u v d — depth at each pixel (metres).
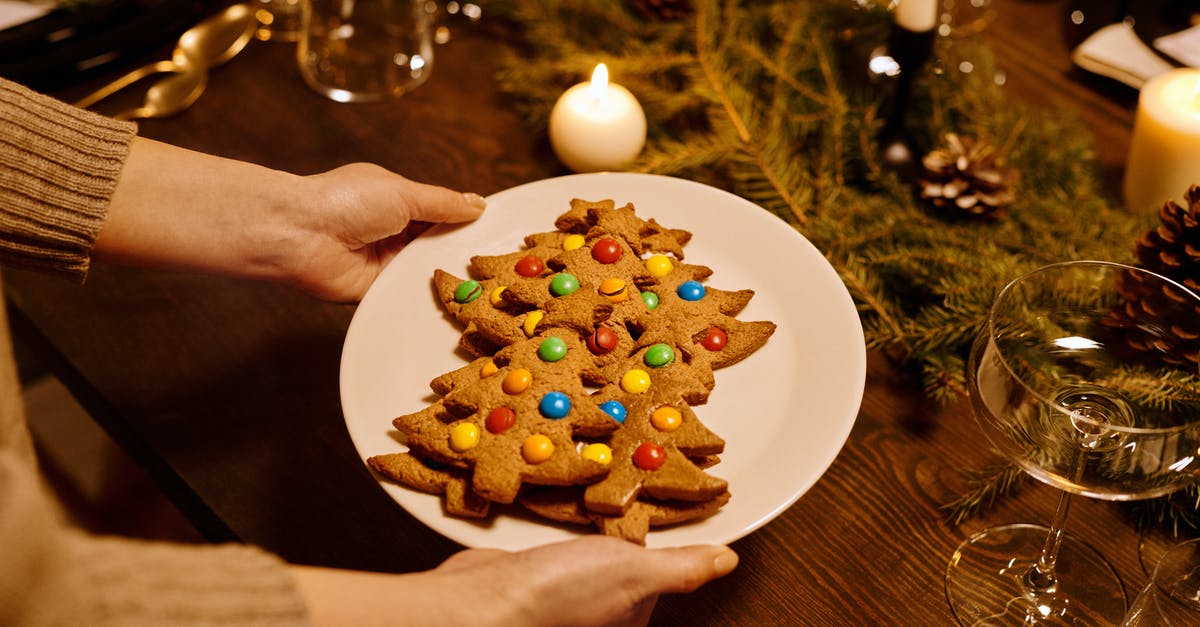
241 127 0.93
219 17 1.00
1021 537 0.71
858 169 0.89
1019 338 0.70
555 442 0.66
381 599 0.59
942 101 0.91
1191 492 0.71
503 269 0.76
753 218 0.78
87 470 1.18
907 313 0.81
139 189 0.74
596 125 0.85
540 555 0.62
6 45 0.91
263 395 0.78
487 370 0.71
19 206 0.71
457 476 0.67
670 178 0.81
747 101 0.89
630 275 0.75
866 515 0.72
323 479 0.74
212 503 0.73
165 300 0.83
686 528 0.65
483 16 1.03
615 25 0.98
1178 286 0.66
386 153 0.92
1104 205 0.84
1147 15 0.96
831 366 0.71
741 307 0.74
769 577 0.70
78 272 0.74
